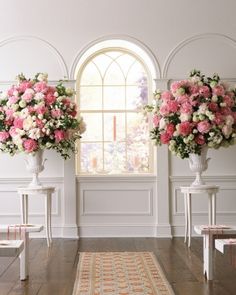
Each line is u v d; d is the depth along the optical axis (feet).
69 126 21.27
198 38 25.04
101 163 26.27
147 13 25.07
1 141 21.33
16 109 21.11
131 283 15.06
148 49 24.98
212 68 25.05
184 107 20.44
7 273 16.69
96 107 26.37
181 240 23.63
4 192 24.84
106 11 25.04
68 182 24.77
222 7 25.09
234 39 25.03
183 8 25.09
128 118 26.37
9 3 25.00
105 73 26.37
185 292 14.08
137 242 23.13
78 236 24.73
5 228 15.85
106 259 18.89
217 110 20.59
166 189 24.85
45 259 19.07
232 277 15.92
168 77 24.94
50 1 25.03
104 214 25.08
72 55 24.99
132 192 25.16
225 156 24.99
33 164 21.95
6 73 24.93
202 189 21.20
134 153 26.32
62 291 14.25
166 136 21.01
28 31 24.99
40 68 24.98
